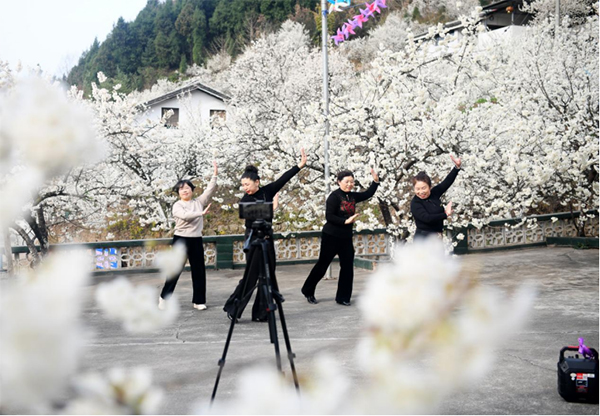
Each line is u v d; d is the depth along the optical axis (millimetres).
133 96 13102
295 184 12477
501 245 13938
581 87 14047
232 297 7129
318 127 11359
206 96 29234
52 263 550
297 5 65062
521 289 572
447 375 551
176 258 1005
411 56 11219
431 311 562
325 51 11141
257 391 606
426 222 6844
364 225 11695
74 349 535
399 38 49031
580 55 15055
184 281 11242
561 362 3875
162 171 15641
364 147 11594
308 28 60469
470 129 10469
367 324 585
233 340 5969
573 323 6203
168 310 847
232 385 4109
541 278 9578
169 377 4363
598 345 5199
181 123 20609
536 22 30000
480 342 544
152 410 662
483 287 575
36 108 589
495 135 10547
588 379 3672
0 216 552
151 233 17703
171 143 14695
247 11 69125
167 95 28234
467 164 10742
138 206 13703
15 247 11492
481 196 11758
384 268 614
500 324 543
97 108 12547
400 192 11750
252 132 13109
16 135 575
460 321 552
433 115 10781
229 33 68812
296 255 13648
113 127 12242
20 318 517
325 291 9430
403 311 564
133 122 13188
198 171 16156
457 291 575
